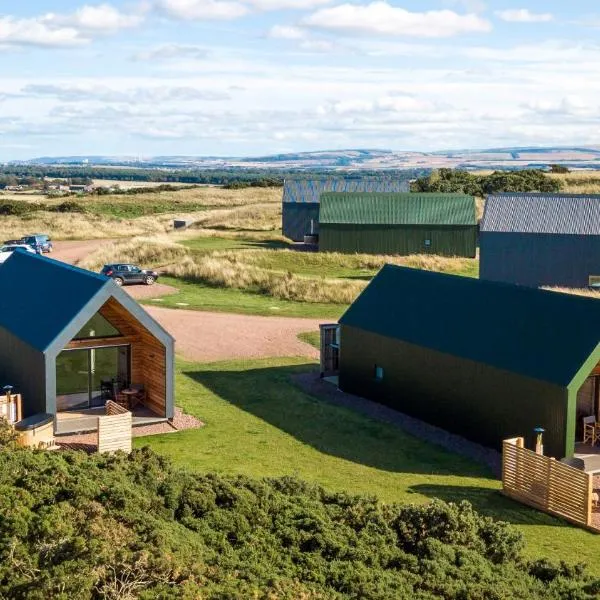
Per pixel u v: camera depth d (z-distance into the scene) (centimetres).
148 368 2377
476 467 2083
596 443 2219
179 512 1295
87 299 2159
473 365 2269
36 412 2167
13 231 7469
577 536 1673
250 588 996
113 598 933
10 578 977
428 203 6438
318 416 2464
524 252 5250
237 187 14425
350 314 2755
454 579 1180
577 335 2066
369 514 1367
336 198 6431
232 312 4131
